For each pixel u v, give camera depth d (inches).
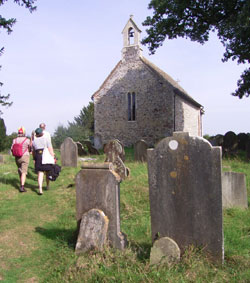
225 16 692.7
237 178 238.4
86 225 162.1
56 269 146.8
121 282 124.6
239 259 144.3
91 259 144.4
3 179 338.3
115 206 159.3
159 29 735.1
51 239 185.0
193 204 148.9
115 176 160.2
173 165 153.8
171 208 154.9
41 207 252.7
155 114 940.0
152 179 159.8
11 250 170.1
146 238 176.9
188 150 149.8
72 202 258.5
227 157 524.1
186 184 150.3
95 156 597.9
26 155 297.1
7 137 1014.4
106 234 159.6
